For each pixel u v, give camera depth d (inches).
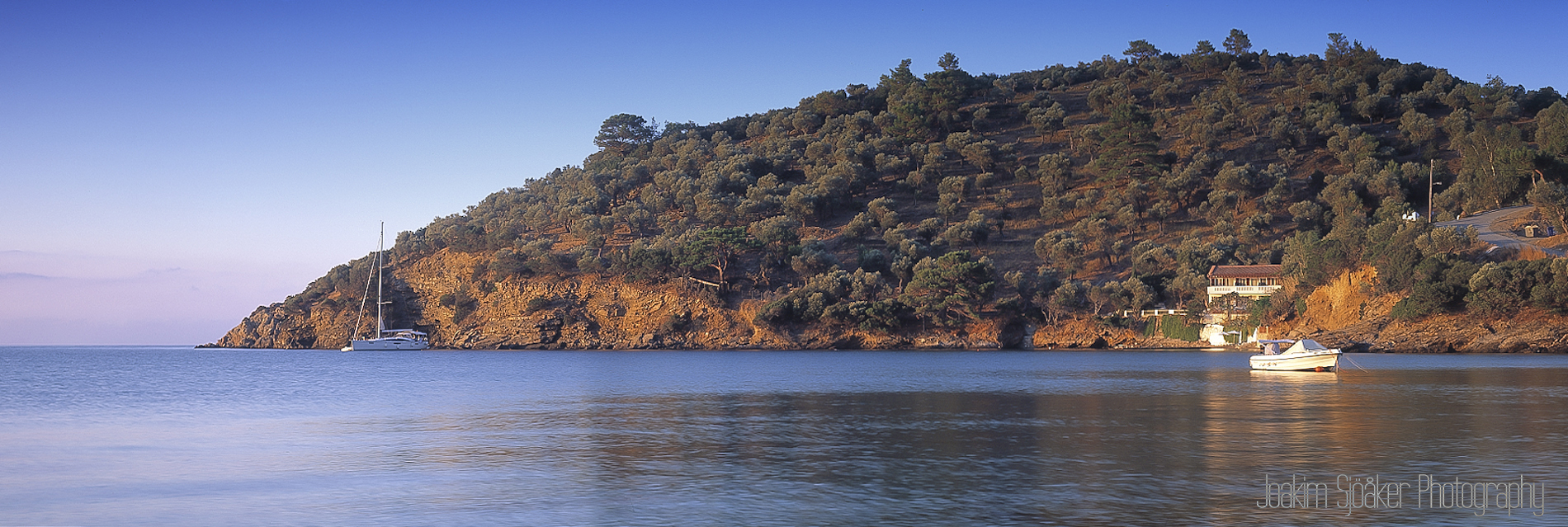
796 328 7155.5
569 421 1930.4
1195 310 6373.0
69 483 1230.9
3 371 4517.7
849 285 7155.5
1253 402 2271.2
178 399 2596.0
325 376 3860.7
